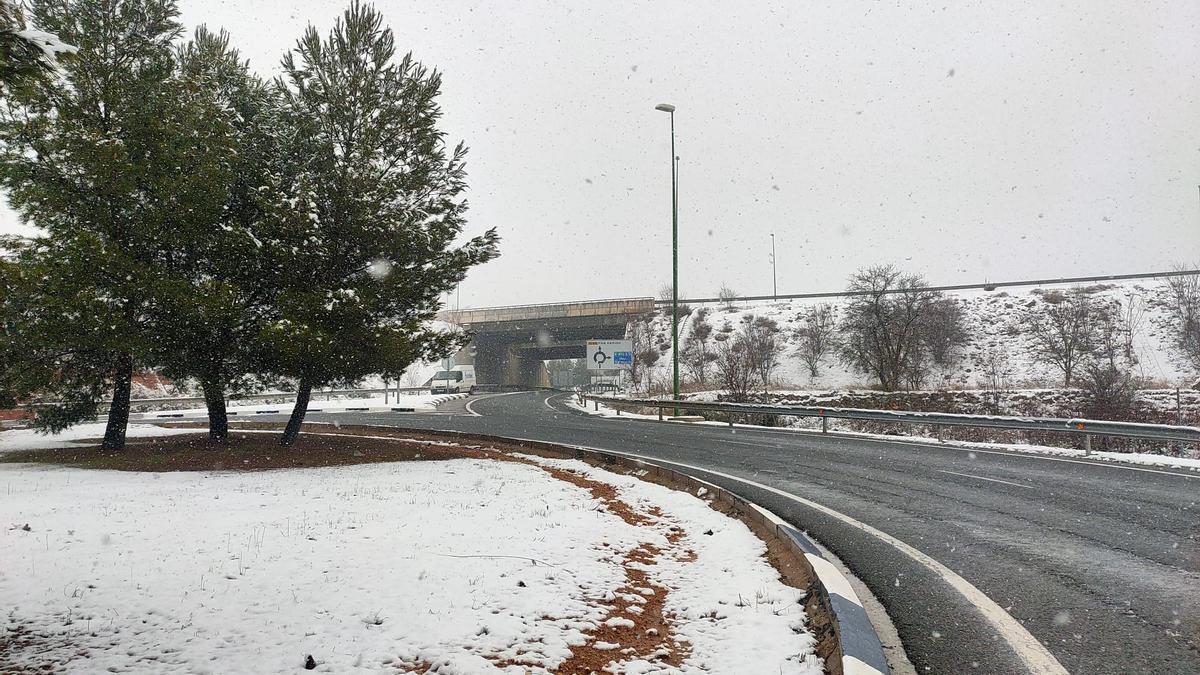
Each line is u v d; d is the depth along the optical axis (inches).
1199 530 297.0
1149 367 1846.7
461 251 671.1
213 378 622.2
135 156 616.7
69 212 591.5
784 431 835.4
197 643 174.1
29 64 195.9
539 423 1008.2
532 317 2669.8
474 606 198.8
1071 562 249.4
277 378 676.7
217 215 623.5
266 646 171.3
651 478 480.1
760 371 2224.4
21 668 160.9
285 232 585.6
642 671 159.6
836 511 349.4
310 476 497.7
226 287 570.9
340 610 196.2
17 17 188.4
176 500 383.2
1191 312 1924.2
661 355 2534.5
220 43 730.2
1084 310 2095.2
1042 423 596.1
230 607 199.9
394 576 227.8
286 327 544.7
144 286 564.7
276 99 676.1
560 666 162.6
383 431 914.1
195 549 266.2
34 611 198.4
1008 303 2434.8
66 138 561.6
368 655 165.5
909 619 195.6
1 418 980.6
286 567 239.3
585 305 2664.9
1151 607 200.4
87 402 660.7
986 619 193.9
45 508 357.7
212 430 722.2
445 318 2691.9
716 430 853.8
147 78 629.3
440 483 450.9
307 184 604.7
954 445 649.0
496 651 169.2
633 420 1069.8
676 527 324.2
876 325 1973.4
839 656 152.6
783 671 155.3
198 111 619.5
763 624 186.9
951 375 2044.8
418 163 658.8
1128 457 532.4
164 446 694.5
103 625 187.3
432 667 159.6
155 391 1598.2
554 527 305.9
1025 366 2014.0
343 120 640.4
